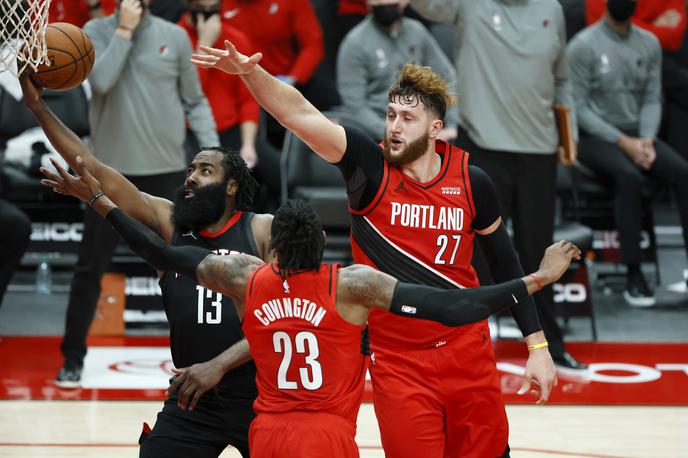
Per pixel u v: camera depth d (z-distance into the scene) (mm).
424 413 10102
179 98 18594
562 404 17016
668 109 25984
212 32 20875
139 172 18047
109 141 18000
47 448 14398
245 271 9406
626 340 20891
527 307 10414
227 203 10750
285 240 9109
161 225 10875
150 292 20797
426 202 10156
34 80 10570
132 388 17375
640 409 16797
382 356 10289
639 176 23000
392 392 10164
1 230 19047
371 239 10258
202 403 10273
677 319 22297
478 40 18031
